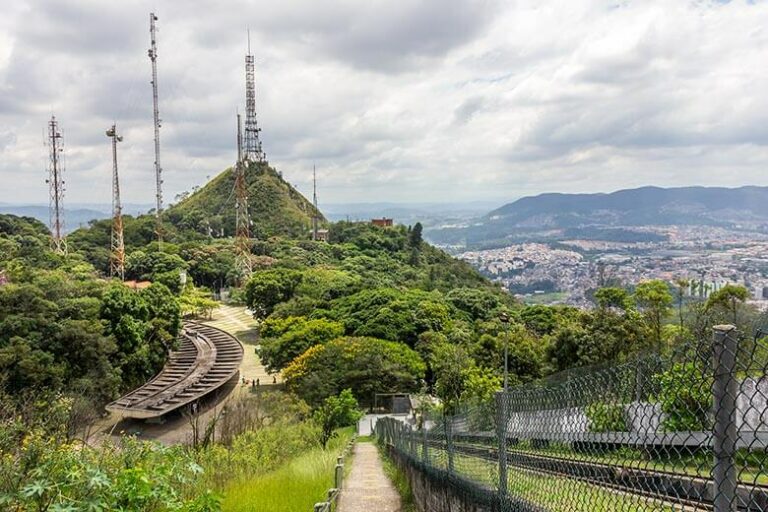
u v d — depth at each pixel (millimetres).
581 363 29219
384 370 42781
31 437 5332
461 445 6645
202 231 121625
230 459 14484
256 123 140375
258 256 100438
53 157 85875
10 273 52812
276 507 8992
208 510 4746
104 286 50219
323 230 123000
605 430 2896
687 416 2236
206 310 79250
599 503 2930
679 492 2275
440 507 7598
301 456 18922
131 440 6961
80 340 36062
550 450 3658
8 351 31922
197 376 46750
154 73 96750
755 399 1909
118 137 78688
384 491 12422
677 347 2596
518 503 4168
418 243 120250
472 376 32344
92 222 109625
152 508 4875
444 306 58938
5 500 3523
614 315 30734
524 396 4242
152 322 48500
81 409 13562
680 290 31406
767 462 1911
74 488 4008
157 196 100938
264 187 142500
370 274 86688
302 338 49844
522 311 59812
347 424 36938
